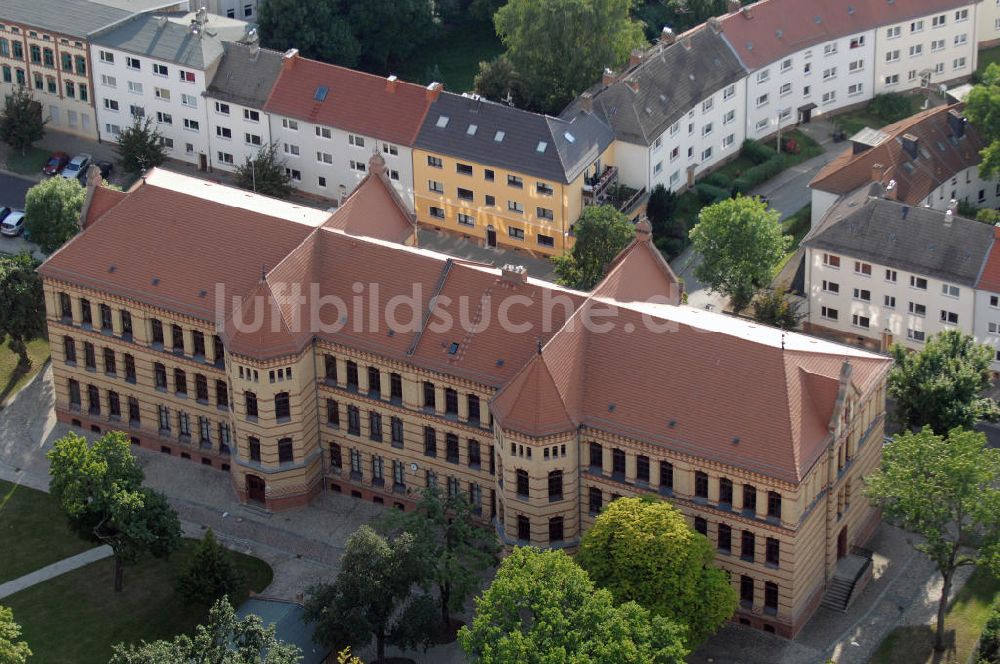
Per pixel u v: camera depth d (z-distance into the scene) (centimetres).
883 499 16075
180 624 15988
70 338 18038
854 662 15338
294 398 16762
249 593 16100
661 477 15588
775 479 14912
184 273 17262
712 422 15275
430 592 16262
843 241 19288
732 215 18888
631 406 15562
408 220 18038
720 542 15538
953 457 15050
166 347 17438
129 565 16288
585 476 15862
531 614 14575
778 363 15275
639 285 16762
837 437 15312
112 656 14925
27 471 17862
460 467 16625
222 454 17700
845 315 19638
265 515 17188
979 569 16175
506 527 16112
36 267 19288
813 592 15738
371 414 16888
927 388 17100
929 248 18912
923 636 15550
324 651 15400
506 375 16000
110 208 17975
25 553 16825
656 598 14750
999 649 14900
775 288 19588
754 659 15350
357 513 17188
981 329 18812
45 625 15988
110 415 18238
